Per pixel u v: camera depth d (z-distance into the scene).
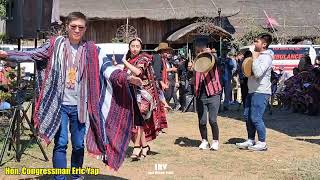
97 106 5.65
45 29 8.99
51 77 5.54
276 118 14.30
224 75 15.57
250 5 32.41
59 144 5.67
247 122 9.16
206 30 24.66
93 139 5.71
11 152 8.00
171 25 27.52
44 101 5.55
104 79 5.73
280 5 32.72
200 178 6.85
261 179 6.82
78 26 5.59
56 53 5.56
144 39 27.28
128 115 5.72
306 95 14.98
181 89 15.15
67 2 27.00
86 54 5.66
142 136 8.05
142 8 27.22
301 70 16.27
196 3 28.28
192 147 9.20
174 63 15.51
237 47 25.73
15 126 7.91
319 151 9.01
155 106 7.97
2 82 8.17
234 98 17.45
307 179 6.75
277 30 29.97
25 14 8.48
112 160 5.71
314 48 21.97
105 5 27.17
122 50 18.22
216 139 8.92
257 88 8.80
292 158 8.27
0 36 18.81
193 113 14.66
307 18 31.69
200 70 8.55
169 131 11.18
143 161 7.89
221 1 29.00
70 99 5.65
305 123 13.16
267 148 9.12
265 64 8.62
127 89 5.61
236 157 8.33
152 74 7.93
